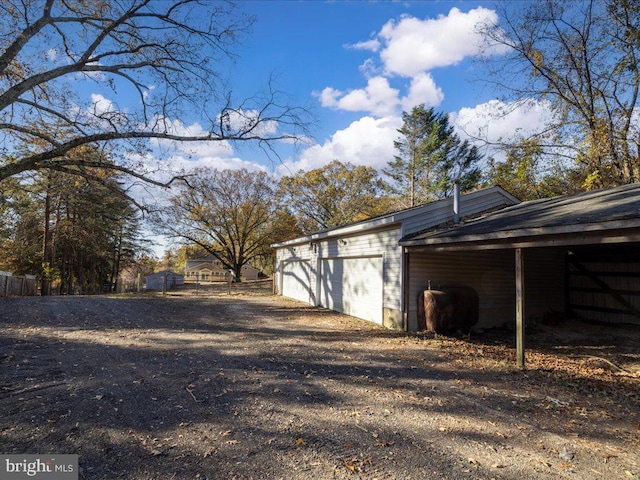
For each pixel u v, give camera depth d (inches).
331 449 120.8
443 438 131.0
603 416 155.8
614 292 414.6
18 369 201.6
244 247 1390.3
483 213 405.1
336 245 508.4
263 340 301.4
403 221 366.6
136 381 186.5
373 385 191.0
